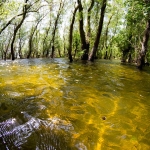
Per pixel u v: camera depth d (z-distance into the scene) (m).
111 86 9.15
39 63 18.31
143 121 5.37
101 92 7.99
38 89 7.70
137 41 25.09
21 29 39.38
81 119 5.24
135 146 4.13
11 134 4.18
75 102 6.52
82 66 16.56
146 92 8.41
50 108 5.81
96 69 15.04
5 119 4.77
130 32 24.72
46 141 4.05
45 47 41.22
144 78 11.99
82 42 23.09
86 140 4.22
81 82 9.59
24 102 6.11
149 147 4.13
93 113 5.70
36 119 4.98
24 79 9.38
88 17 24.52
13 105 5.77
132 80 11.04
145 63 23.42
